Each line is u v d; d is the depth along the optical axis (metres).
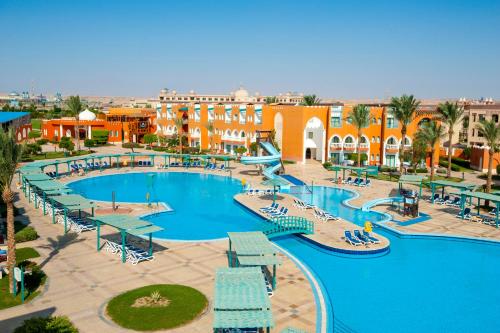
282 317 21.14
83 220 37.62
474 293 25.25
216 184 59.31
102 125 106.50
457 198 46.75
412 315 22.34
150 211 43.12
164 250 30.55
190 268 27.16
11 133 23.25
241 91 174.62
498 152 70.44
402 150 65.38
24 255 28.77
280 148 81.25
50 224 36.81
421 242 34.97
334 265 29.28
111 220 29.92
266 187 55.84
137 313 20.70
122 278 25.36
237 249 25.22
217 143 92.19
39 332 16.09
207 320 20.41
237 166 74.12
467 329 21.06
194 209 45.03
